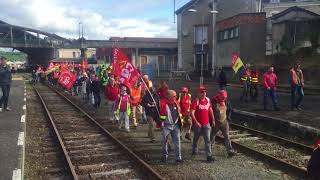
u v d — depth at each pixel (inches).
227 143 449.4
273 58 1461.6
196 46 2277.3
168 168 410.0
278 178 376.2
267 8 1763.0
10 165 383.2
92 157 457.7
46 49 3383.4
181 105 499.8
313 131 546.6
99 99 917.2
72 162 439.2
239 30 1736.0
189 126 509.0
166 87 505.7
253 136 577.9
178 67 2447.1
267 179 373.1
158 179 362.0
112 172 394.9
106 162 437.4
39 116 808.9
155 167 413.4
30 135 597.3
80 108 910.4
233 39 1806.1
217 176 381.1
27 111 884.6
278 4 1752.0
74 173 375.6
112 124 682.8
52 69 1894.7
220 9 2108.8
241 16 1724.9
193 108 430.6
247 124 686.5
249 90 912.3
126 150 467.5
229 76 1823.3
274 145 518.9
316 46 1326.3
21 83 1910.7
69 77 1295.5
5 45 3218.5
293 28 1441.9
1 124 618.8
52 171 403.2
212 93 1147.3
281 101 896.9
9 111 778.2
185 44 2396.7
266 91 754.2
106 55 2957.7
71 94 1309.1
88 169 411.2
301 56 1347.2
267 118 653.3
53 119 759.7
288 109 764.0
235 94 1097.4
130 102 613.0
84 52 2982.3
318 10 1689.2
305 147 482.9
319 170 229.0
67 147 510.9
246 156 457.7
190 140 527.5
